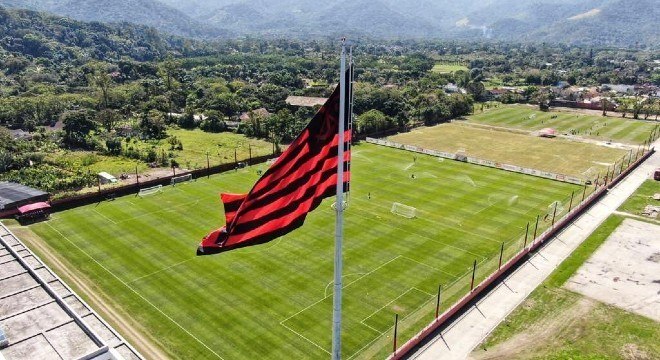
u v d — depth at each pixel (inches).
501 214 3651.6
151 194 3951.8
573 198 3991.1
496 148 5610.2
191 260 2918.3
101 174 4345.5
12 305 2031.3
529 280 2748.5
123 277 2733.8
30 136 5600.4
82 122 5600.4
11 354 1727.4
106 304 2486.5
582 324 2364.7
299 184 1168.8
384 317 2417.6
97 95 7500.0
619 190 4200.3
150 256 2962.6
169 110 7096.5
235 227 1138.7
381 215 3577.8
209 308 2468.0
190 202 3794.3
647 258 3006.9
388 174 4517.7
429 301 2556.6
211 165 4744.1
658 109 7362.2
